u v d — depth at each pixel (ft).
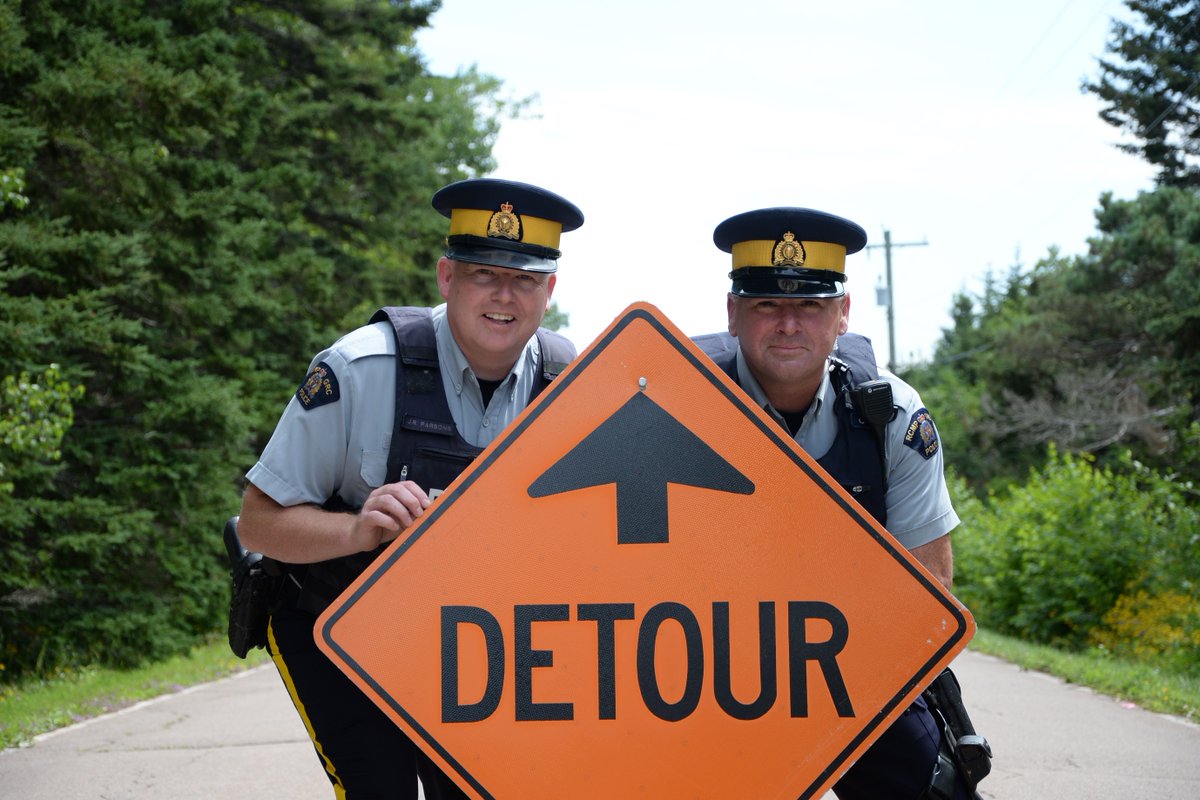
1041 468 116.16
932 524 10.74
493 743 8.21
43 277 36.42
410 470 9.91
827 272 10.35
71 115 36.70
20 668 38.88
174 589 45.75
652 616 8.37
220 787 20.21
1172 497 51.60
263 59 60.39
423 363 10.04
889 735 10.07
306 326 62.18
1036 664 40.78
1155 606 44.39
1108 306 87.76
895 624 8.47
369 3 66.39
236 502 47.42
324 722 9.93
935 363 224.12
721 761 8.31
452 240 10.08
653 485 8.46
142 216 41.60
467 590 8.29
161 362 42.83
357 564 10.16
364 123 68.49
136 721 28.40
